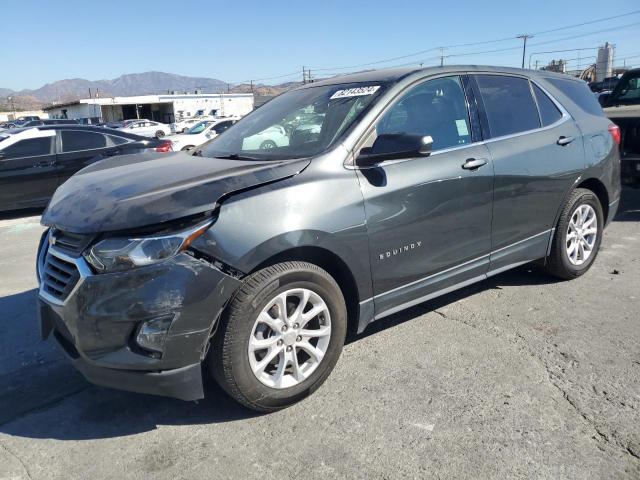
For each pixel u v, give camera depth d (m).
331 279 2.96
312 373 2.96
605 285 4.52
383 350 3.54
